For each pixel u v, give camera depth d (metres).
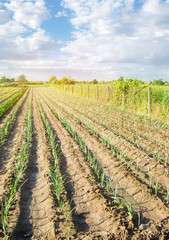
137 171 4.23
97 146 5.91
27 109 15.11
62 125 8.88
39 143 6.63
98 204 3.21
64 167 4.73
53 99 21.28
